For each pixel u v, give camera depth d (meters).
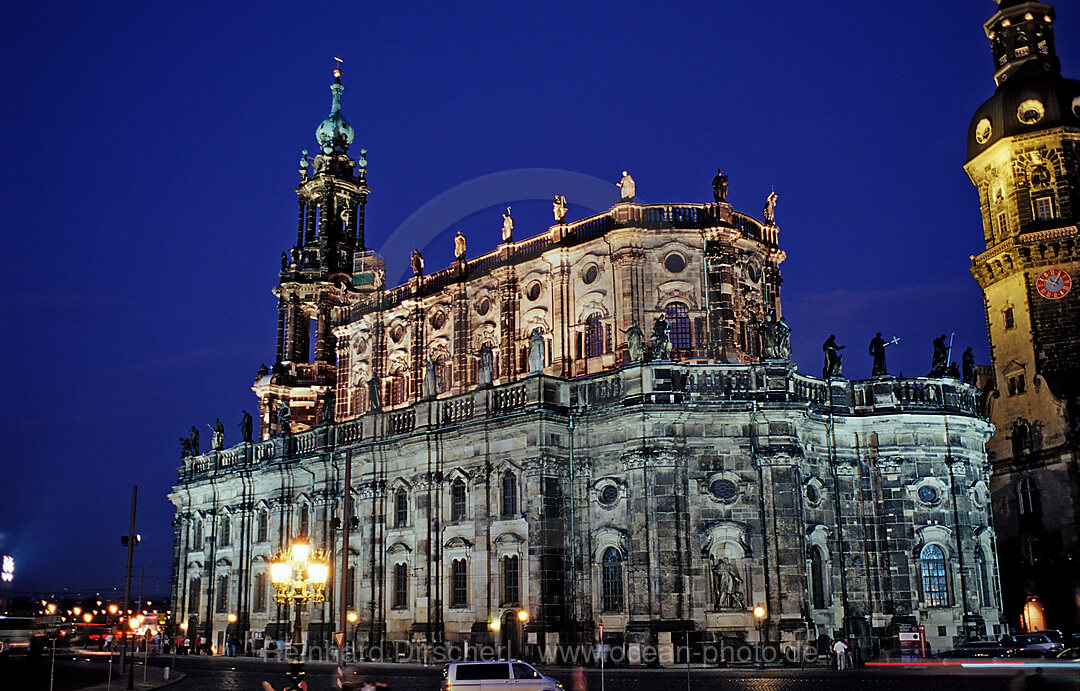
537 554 57.62
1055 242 85.19
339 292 97.12
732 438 56.53
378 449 70.12
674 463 55.94
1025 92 88.44
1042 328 85.88
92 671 60.41
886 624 57.69
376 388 72.88
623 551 56.59
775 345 58.06
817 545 57.25
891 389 61.12
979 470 62.78
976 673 46.53
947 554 59.28
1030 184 87.69
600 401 59.56
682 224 67.06
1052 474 83.19
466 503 63.94
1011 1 92.94
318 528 75.25
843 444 60.56
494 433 62.38
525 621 57.53
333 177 99.19
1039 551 83.44
